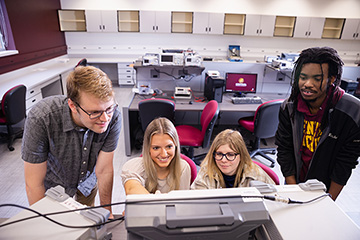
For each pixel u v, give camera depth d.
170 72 3.38
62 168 1.12
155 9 6.07
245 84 3.36
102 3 5.95
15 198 2.16
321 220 0.52
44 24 5.21
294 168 1.21
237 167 1.15
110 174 1.19
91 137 1.03
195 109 2.77
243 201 0.50
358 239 0.48
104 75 0.81
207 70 3.45
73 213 0.55
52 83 4.53
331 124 1.03
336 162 1.10
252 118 3.07
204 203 0.48
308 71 0.93
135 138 3.23
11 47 4.15
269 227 0.52
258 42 6.51
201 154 2.88
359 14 6.29
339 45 6.59
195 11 6.12
